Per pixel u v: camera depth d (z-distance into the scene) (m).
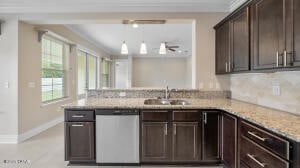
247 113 2.28
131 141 2.94
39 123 4.74
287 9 1.84
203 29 3.78
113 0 3.62
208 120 2.90
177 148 2.92
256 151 1.94
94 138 2.94
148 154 2.93
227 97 3.76
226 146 2.72
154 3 3.72
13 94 3.99
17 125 4.00
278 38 1.97
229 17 3.06
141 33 6.49
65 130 2.94
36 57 4.61
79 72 7.43
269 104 2.68
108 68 11.34
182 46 8.88
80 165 3.00
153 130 2.92
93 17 3.85
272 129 1.66
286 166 1.49
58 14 3.87
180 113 2.91
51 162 3.09
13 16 3.91
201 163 3.01
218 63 3.60
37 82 4.66
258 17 2.32
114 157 2.95
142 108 2.90
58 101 5.63
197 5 3.74
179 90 3.73
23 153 3.44
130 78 11.59
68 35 5.79
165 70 12.55
